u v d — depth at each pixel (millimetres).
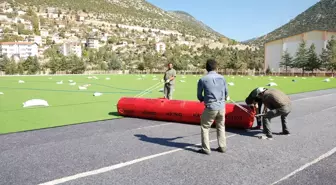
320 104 11039
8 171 4160
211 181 3816
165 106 7609
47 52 127688
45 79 33562
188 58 103875
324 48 57188
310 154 4906
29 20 192500
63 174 4043
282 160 4613
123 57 111375
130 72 74562
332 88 19000
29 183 3760
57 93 15773
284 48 62875
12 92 16359
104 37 179125
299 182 3787
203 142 4938
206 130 4945
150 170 4191
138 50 145625
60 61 72062
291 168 4273
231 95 14367
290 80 30828
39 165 4383
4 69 68938
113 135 6215
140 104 8031
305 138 5957
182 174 4047
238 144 5547
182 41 190500
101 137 6035
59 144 5500
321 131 6562
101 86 21469
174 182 3779
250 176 3980
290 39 62000
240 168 4277
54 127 7020
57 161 4555
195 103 7320
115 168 4266
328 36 57969
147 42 177750
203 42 190125
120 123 7531
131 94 15203
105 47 151250
